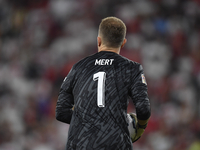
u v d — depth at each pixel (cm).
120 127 861
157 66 4600
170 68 4769
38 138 3703
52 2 5728
